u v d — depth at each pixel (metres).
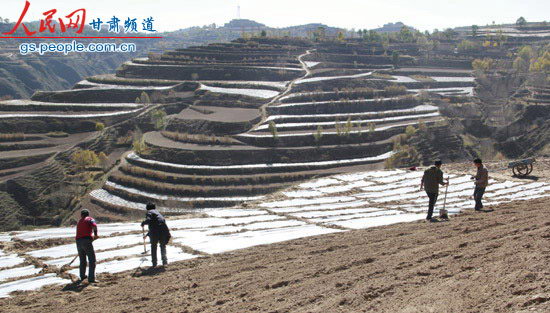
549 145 123.06
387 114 155.12
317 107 160.25
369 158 122.12
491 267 9.41
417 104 169.50
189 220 23.67
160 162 117.56
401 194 28.17
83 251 14.36
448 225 17.48
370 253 13.73
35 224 98.12
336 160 121.19
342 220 22.06
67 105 161.88
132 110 161.00
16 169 114.00
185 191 101.88
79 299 12.59
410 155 117.94
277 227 21.30
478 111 158.25
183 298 11.45
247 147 123.88
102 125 142.62
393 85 182.00
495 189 27.81
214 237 19.66
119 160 126.12
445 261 10.84
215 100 172.62
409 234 16.58
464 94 181.50
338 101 163.38
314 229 20.41
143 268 15.63
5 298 13.29
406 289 9.24
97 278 14.71
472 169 34.25
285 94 176.12
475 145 135.12
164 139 131.50
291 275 12.21
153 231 15.75
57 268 16.05
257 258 15.52
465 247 12.17
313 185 31.72
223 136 133.00
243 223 22.44
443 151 124.75
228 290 11.64
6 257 18.08
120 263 16.42
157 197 100.12
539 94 160.75
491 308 7.48
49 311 11.62
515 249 10.44
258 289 11.34
